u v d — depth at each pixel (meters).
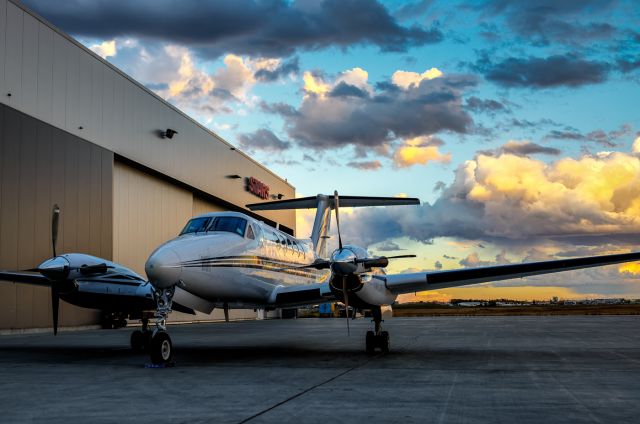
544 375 8.50
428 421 5.38
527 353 12.02
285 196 52.81
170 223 33.22
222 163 39.19
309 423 5.32
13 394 6.98
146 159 29.91
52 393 7.04
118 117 27.72
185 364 10.23
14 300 21.12
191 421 5.41
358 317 47.28
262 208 21.84
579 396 6.68
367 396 6.72
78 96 25.05
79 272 12.38
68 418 5.57
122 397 6.73
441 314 57.66
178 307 11.74
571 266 11.78
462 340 16.06
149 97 30.36
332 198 21.45
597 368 9.34
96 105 26.17
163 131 31.55
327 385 7.59
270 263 13.53
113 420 5.46
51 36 23.61
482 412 5.78
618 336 17.58
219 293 11.78
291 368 9.53
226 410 5.92
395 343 14.95
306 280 16.14
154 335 9.95
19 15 21.92
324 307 49.84
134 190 29.81
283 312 52.62
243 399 6.55
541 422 5.32
